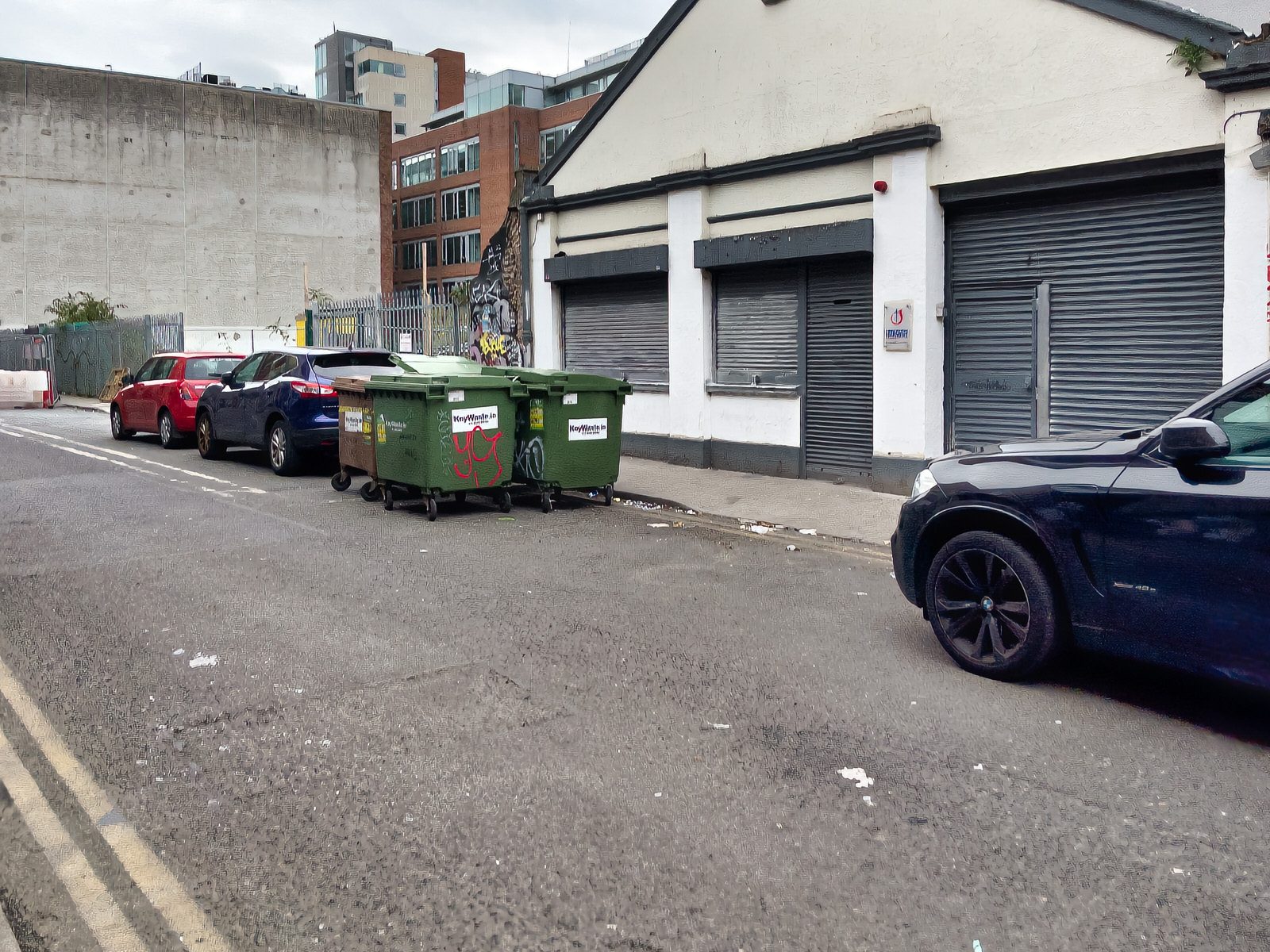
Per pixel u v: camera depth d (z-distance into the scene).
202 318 46.69
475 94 81.44
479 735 4.39
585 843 3.44
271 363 13.26
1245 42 7.92
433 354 18.22
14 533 8.91
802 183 11.52
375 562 7.82
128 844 3.46
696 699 4.84
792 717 4.61
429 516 9.73
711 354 12.91
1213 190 8.57
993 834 3.51
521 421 10.43
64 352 35.22
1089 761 4.12
